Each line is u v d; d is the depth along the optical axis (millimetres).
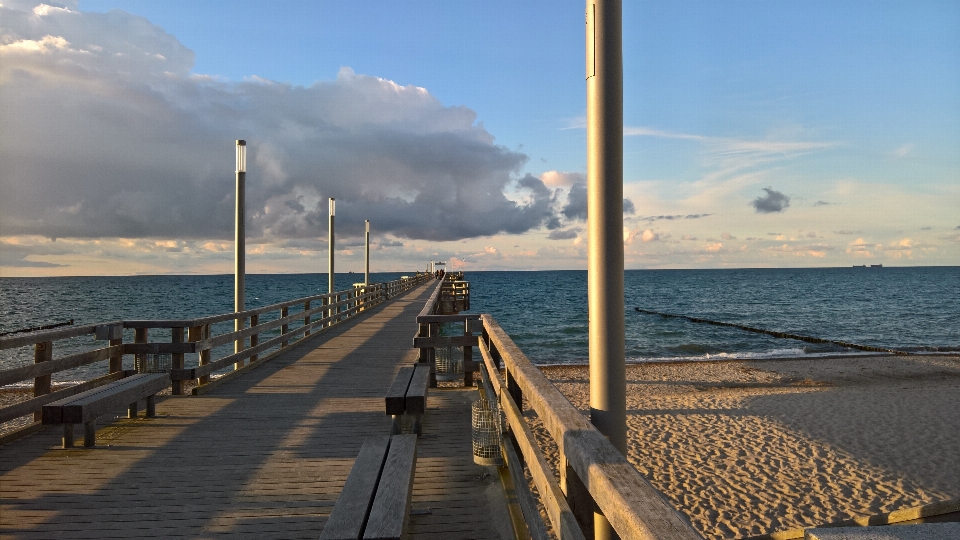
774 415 12242
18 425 10938
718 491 8195
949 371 18484
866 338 29906
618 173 2641
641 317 43156
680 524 1213
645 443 10359
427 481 4242
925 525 1900
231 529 3467
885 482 8453
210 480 4246
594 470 1692
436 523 3551
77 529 3455
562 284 121812
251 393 7191
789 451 9844
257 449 4980
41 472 4395
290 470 4465
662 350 25375
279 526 3508
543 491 2521
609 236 2633
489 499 3916
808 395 14289
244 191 10242
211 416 6070
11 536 3357
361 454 3508
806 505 7695
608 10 2625
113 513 3680
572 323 38500
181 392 7109
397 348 11086
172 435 5379
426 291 33750
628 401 13773
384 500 2779
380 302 23922
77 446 5020
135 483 4184
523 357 4004
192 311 55031
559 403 2621
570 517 2049
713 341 28484
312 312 12617
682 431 11078
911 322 38125
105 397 4988
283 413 6207
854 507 7617
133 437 5316
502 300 67125
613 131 2625
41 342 5609
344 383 7805
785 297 68562
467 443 5172
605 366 2637
